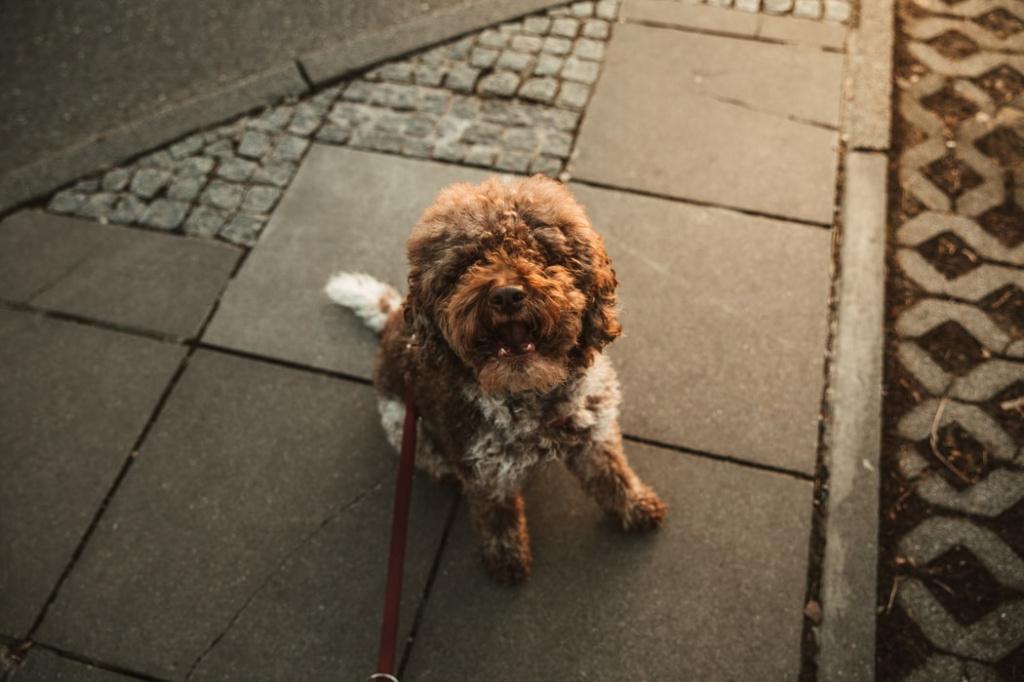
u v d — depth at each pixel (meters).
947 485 1.49
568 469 1.50
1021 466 1.50
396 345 1.41
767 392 1.59
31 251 1.84
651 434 1.57
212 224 1.84
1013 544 1.44
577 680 1.40
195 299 1.76
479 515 1.43
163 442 1.63
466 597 1.47
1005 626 1.39
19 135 2.02
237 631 1.47
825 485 1.51
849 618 1.40
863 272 1.67
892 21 1.95
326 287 1.66
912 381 1.58
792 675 1.38
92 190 1.91
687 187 1.79
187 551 1.53
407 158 1.89
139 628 1.47
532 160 1.85
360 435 1.61
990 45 1.92
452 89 1.97
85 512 1.57
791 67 1.92
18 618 1.49
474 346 1.20
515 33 2.04
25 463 1.62
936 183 1.75
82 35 2.17
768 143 1.83
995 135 1.80
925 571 1.43
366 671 1.43
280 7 2.16
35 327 1.75
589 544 1.50
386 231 1.81
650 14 2.03
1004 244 1.68
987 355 1.59
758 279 1.69
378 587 1.49
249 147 1.94
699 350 1.63
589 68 1.97
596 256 1.22
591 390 1.33
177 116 1.98
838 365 1.59
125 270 1.80
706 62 1.95
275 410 1.64
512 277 1.14
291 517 1.55
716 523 1.49
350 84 2.00
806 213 1.75
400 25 2.08
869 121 1.82
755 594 1.44
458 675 1.42
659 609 1.44
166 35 2.14
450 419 1.31
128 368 1.70
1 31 2.20
